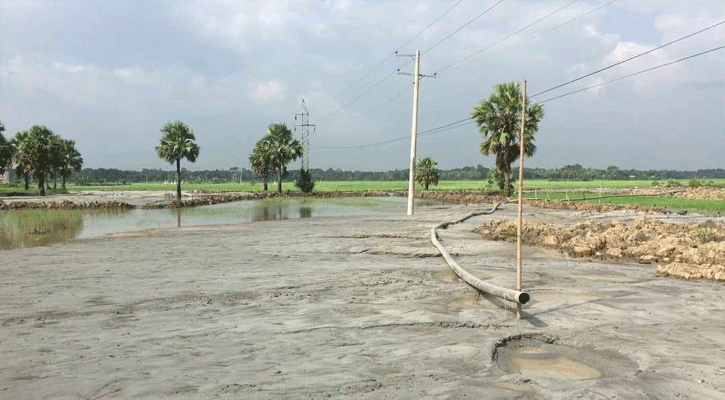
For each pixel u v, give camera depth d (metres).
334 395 5.75
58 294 11.66
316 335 8.32
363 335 8.34
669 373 6.55
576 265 16.06
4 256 18.38
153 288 12.35
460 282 13.16
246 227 30.31
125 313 9.85
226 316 9.61
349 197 81.38
